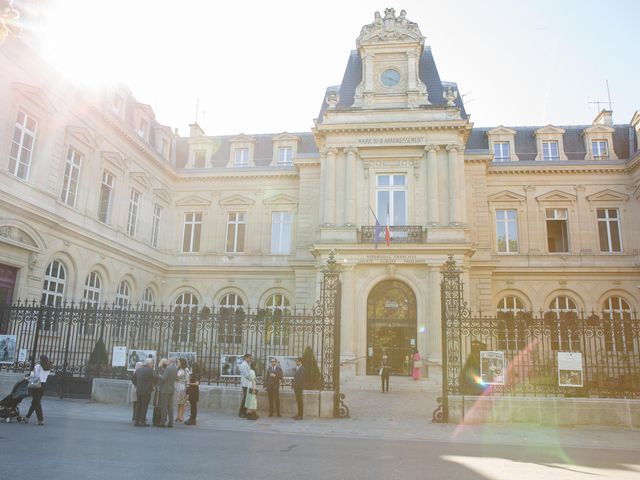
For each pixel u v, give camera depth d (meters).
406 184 27.36
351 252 25.78
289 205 32.66
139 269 29.33
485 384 14.14
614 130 32.19
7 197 18.77
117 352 15.69
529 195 31.34
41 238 20.91
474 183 30.22
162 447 9.06
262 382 15.69
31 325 17.72
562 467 8.56
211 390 14.84
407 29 29.05
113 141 26.62
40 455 7.95
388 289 26.16
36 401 11.12
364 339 25.22
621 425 13.30
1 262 18.91
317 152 33.78
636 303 29.33
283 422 13.24
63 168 22.55
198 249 33.34
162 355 16.11
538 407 13.53
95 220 24.84
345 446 10.09
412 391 22.16
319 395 14.31
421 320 25.08
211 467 7.66
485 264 29.08
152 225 31.09
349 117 28.12
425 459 8.96
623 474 8.09
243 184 33.41
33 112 20.72
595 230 30.52
